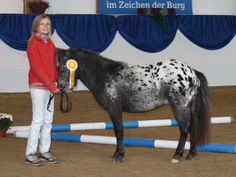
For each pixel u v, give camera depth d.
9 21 9.59
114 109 4.51
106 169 4.34
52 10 10.52
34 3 9.94
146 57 10.50
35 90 4.43
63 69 4.43
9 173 4.23
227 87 11.00
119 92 4.49
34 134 4.50
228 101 9.12
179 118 4.44
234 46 11.07
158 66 4.50
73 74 4.44
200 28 10.71
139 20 10.29
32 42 4.36
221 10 11.61
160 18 10.32
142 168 4.37
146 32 10.35
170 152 5.04
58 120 7.17
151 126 6.43
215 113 7.80
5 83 9.74
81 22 10.01
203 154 4.89
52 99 4.57
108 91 4.48
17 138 5.86
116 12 10.81
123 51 10.35
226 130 6.24
